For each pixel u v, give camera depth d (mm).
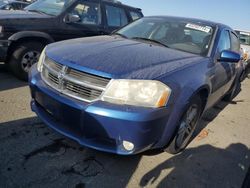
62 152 3039
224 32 4387
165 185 2801
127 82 2525
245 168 3371
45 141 3193
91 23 5891
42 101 2963
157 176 2912
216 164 3344
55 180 2621
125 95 2518
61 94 2744
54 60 2904
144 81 2547
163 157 3260
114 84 2525
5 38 4715
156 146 2818
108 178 2756
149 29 4215
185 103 2834
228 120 4934
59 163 2859
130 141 2541
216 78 3742
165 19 4434
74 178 2682
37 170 2715
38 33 5000
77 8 5609
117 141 2586
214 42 3902
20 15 5004
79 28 5629
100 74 2562
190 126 3428
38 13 5418
